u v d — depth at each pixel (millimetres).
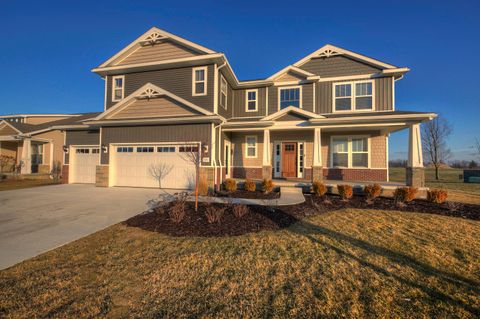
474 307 2631
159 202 7496
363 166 12219
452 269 3484
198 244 4426
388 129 11367
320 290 2947
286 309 2592
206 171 10359
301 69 13070
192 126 10711
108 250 4195
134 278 3230
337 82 12508
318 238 4723
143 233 5113
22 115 22922
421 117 9219
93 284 3092
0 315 2506
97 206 7723
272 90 13516
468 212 6969
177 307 2623
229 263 3660
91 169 13531
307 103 12820
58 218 6359
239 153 13805
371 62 11945
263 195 9492
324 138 12852
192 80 11914
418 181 9266
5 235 5016
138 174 11531
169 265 3598
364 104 12078
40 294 2865
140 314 2508
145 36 12680
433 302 2717
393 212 6910
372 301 2729
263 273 3359
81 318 2449
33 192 10414
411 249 4195
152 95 11133
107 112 11500
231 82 13516
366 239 4684
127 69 12672
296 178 12898
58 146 19094
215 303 2695
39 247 4348
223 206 7387
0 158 18328
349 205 7910
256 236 4844
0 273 3373
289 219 6109
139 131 11391
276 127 10977
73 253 4074
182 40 12117
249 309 2594
